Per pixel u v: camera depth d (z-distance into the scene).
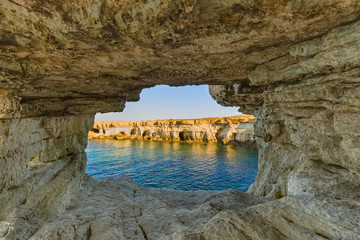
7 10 3.62
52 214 7.52
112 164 40.66
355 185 5.07
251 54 5.88
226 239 4.45
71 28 3.96
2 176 6.44
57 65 6.08
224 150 56.12
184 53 5.59
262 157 12.45
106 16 3.74
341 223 3.97
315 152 6.68
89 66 6.38
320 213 4.41
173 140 79.06
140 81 8.86
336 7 3.56
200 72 7.67
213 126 69.88
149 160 44.75
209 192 11.89
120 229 6.69
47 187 8.35
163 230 6.75
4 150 6.51
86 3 3.45
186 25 4.06
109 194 10.45
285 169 9.59
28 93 8.06
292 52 5.28
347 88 4.82
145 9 3.56
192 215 7.62
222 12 3.76
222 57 6.09
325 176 6.01
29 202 7.26
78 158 11.65
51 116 9.62
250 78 7.56
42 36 4.27
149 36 4.39
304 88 6.16
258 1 3.48
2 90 6.02
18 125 7.16
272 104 9.25
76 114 11.23
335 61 4.62
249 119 61.75
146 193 11.72
